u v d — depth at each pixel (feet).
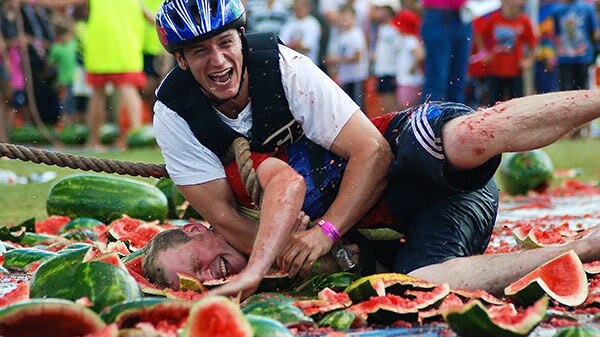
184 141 36.29
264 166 34.99
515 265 33.22
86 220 51.42
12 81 132.57
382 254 38.01
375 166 35.73
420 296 31.35
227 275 35.55
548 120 33.88
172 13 35.12
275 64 35.86
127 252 41.93
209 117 36.01
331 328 30.04
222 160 36.60
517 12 121.08
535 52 125.29
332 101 35.96
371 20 133.28
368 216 37.01
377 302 30.86
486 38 122.42
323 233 35.17
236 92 35.45
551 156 105.70
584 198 73.92
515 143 33.88
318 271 35.70
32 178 86.28
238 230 35.83
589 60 126.31
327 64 129.49
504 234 53.52
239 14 35.32
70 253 30.89
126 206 55.01
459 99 107.04
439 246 35.53
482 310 27.09
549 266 32.53
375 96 130.62
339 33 127.65
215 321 25.23
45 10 140.15
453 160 34.60
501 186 81.00
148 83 131.23
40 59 136.98
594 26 126.00
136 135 116.98
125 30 118.11
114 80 118.93
